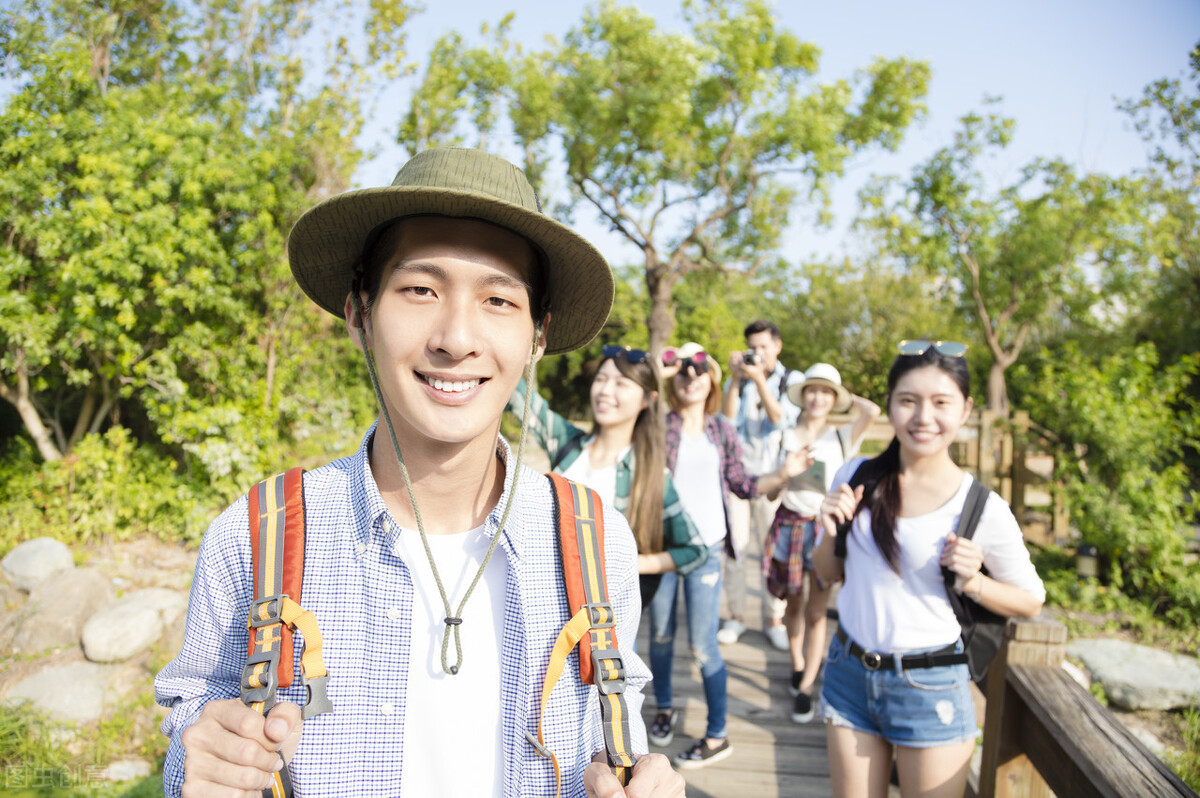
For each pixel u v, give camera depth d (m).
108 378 6.55
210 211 6.49
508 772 0.94
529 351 1.02
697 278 22.25
